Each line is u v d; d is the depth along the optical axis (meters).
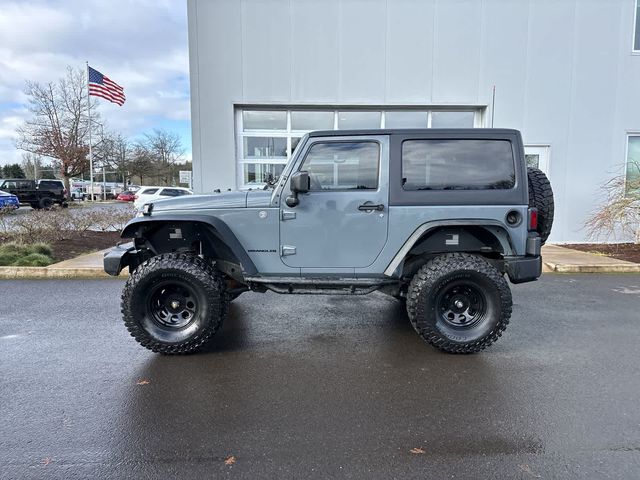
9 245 8.60
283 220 4.07
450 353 3.99
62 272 7.40
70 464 2.41
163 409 3.01
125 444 2.60
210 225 4.06
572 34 9.86
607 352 4.02
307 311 5.42
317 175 4.08
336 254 4.09
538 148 10.16
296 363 3.81
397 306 5.65
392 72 9.89
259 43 9.72
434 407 3.03
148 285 3.93
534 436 2.67
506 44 9.88
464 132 3.96
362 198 4.00
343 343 4.30
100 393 3.24
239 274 4.33
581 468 2.37
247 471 2.35
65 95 40.81
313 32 9.73
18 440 2.63
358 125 10.26
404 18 9.74
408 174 4.00
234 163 10.02
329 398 3.17
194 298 3.98
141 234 4.19
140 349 4.13
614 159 10.23
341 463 2.41
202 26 9.62
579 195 10.25
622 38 9.91
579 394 3.21
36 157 55.94
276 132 10.18
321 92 9.90
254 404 3.08
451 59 9.89
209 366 3.74
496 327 3.90
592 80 10.00
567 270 7.64
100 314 5.23
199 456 2.48
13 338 4.41
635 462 2.42
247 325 4.86
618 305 5.61
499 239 4.04
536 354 3.98
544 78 9.97
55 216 10.84
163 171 59.19
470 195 3.95
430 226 3.96
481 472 2.34
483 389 3.30
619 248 9.56
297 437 2.67
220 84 9.78
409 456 2.48
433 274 3.89
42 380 3.46
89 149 40.84
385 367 3.72
